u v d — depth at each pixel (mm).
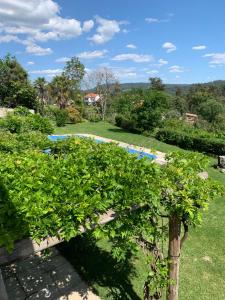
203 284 6012
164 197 3828
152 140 23188
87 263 6438
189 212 3566
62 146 6434
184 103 57156
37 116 14078
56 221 2990
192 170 4117
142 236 4211
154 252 4266
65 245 6836
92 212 3295
